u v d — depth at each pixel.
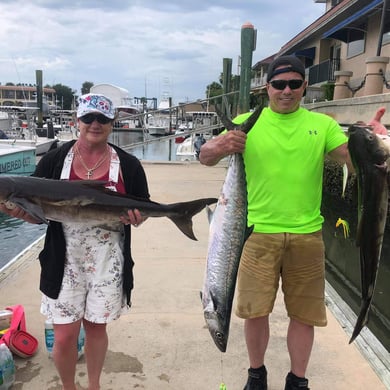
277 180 2.57
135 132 43.66
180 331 3.69
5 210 2.29
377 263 2.20
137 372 3.12
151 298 4.34
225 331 2.34
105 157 2.52
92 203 2.34
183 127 39.50
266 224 2.62
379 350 3.40
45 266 2.46
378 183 2.11
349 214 9.89
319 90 19.61
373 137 2.08
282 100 2.53
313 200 2.63
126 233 2.60
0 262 7.25
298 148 2.55
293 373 2.78
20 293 4.33
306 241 2.60
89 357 2.67
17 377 3.00
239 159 2.38
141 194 2.63
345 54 20.97
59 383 2.95
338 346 3.46
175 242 6.33
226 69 17.48
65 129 35.34
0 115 24.81
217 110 2.45
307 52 25.39
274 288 2.69
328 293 4.54
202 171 13.51
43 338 3.49
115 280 2.50
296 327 2.73
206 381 3.04
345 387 2.97
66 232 2.43
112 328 3.71
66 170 2.49
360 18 17.44
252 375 2.81
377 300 5.36
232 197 2.38
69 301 2.44
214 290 2.36
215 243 2.40
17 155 13.83
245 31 11.03
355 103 10.23
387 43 16.28
